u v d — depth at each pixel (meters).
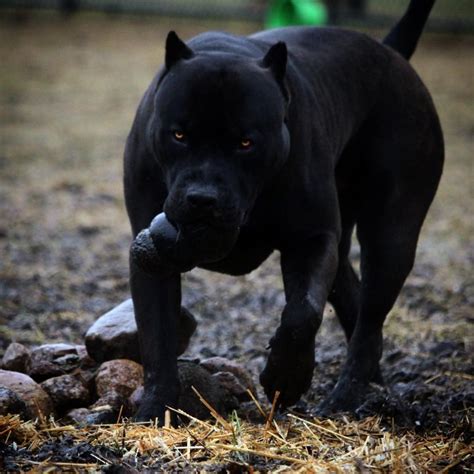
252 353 11.84
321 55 9.64
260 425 8.30
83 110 28.39
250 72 7.73
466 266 15.98
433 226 18.41
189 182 7.51
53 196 20.05
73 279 15.04
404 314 13.55
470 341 12.38
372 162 9.86
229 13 38.97
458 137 25.97
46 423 8.24
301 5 28.81
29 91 30.42
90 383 9.06
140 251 7.66
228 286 14.95
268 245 8.70
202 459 7.40
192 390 8.59
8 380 8.51
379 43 10.29
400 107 10.01
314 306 8.16
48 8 40.72
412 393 9.58
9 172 21.95
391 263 9.85
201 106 7.55
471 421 8.23
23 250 16.45
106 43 37.00
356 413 8.80
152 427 7.98
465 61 35.53
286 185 8.32
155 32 38.81
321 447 7.63
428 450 7.66
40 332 12.55
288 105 8.16
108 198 20.03
